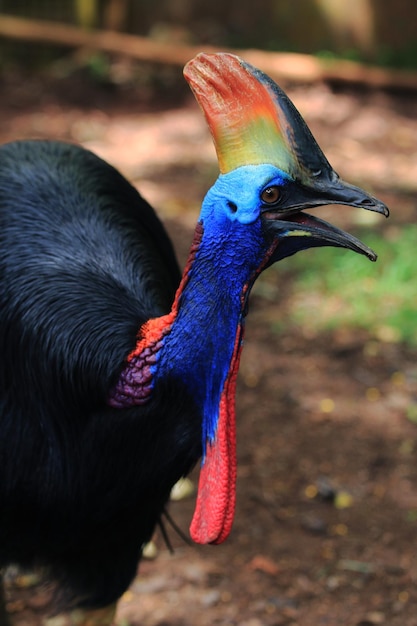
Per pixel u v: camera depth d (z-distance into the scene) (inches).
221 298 161.2
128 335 176.2
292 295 416.2
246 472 308.3
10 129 623.2
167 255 245.4
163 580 262.8
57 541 188.1
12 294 191.5
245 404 341.4
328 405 342.0
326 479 305.6
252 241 157.8
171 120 657.0
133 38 751.7
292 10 792.9
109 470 176.2
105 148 594.2
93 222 213.8
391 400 345.7
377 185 540.4
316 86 700.7
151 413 170.2
